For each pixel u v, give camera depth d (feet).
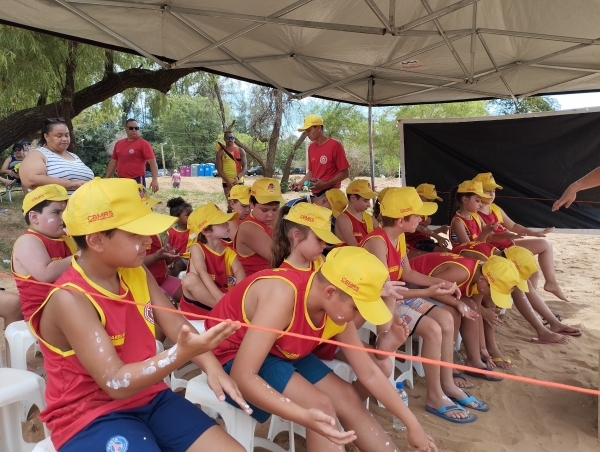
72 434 5.76
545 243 18.39
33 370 12.27
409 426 7.70
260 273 7.94
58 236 10.82
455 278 12.65
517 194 24.85
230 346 8.11
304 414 6.45
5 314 11.84
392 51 18.89
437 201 26.30
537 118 24.00
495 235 17.57
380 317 6.80
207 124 120.16
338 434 6.19
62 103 25.16
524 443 10.03
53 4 13.21
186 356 5.44
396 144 57.06
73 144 25.90
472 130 25.36
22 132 24.56
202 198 63.26
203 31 15.52
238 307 7.99
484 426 10.64
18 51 23.72
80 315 5.66
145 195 6.55
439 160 26.16
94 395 5.93
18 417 7.96
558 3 14.43
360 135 58.23
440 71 21.11
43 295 10.39
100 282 6.12
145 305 6.28
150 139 120.78
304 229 8.74
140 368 5.48
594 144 23.00
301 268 8.66
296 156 109.91
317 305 7.30
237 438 7.48
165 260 14.34
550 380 13.00
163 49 16.60
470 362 13.35
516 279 11.78
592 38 16.30
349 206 16.10
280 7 13.93
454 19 15.98
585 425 10.77
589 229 23.45
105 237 5.74
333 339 8.16
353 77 22.36
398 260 11.89
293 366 7.77
